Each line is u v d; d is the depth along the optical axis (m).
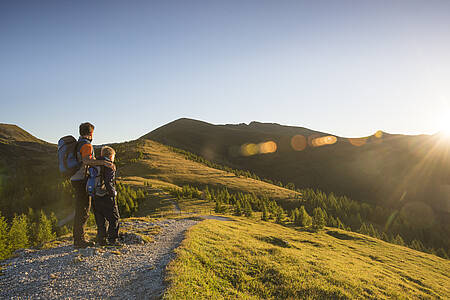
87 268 6.53
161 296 5.31
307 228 58.66
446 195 163.25
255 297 7.32
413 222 129.00
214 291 6.57
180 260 7.60
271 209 74.94
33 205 84.06
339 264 15.23
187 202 69.75
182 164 150.12
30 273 6.18
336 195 184.12
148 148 189.75
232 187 113.94
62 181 98.75
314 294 8.57
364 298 9.46
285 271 9.78
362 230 78.50
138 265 7.02
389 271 19.19
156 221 16.14
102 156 7.21
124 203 60.84
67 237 9.66
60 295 5.26
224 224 20.84
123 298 5.26
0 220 29.16
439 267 31.25
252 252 11.38
